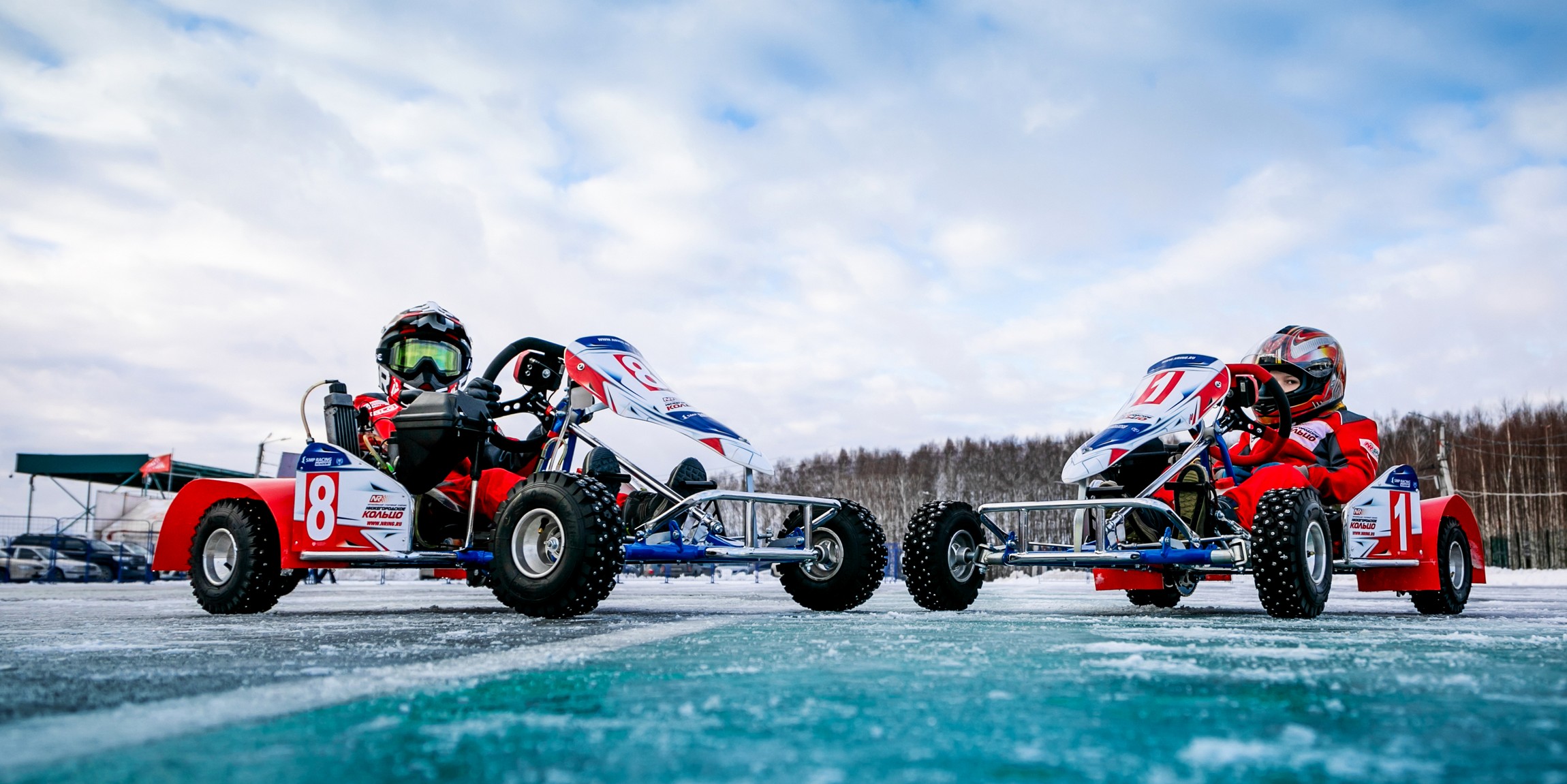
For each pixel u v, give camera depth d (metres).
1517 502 39.69
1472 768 1.14
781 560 4.75
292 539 4.77
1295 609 4.44
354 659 2.38
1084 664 2.19
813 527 5.24
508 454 5.27
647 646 2.70
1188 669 2.10
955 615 4.59
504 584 4.05
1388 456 42.94
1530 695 1.72
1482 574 5.80
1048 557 4.99
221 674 2.05
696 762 1.17
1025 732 1.36
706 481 4.67
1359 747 1.25
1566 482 39.25
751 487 4.65
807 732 1.36
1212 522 5.21
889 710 1.54
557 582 3.94
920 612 4.95
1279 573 4.40
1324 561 4.68
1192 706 1.58
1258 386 5.66
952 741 1.29
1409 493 5.35
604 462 4.64
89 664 2.28
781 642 2.82
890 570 21.84
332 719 1.48
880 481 60.72
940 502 5.31
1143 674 2.01
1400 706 1.59
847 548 5.14
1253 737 1.32
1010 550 5.23
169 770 1.14
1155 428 4.89
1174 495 5.27
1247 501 5.12
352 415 5.18
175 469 25.31
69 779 1.09
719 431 4.60
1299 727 1.39
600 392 4.61
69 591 10.49
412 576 23.55
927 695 1.71
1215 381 5.13
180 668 2.18
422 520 5.03
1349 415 5.92
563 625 3.74
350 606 6.00
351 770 1.13
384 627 3.66
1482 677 1.98
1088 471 4.79
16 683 1.90
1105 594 8.81
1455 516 5.62
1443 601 5.37
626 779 1.08
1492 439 42.97
